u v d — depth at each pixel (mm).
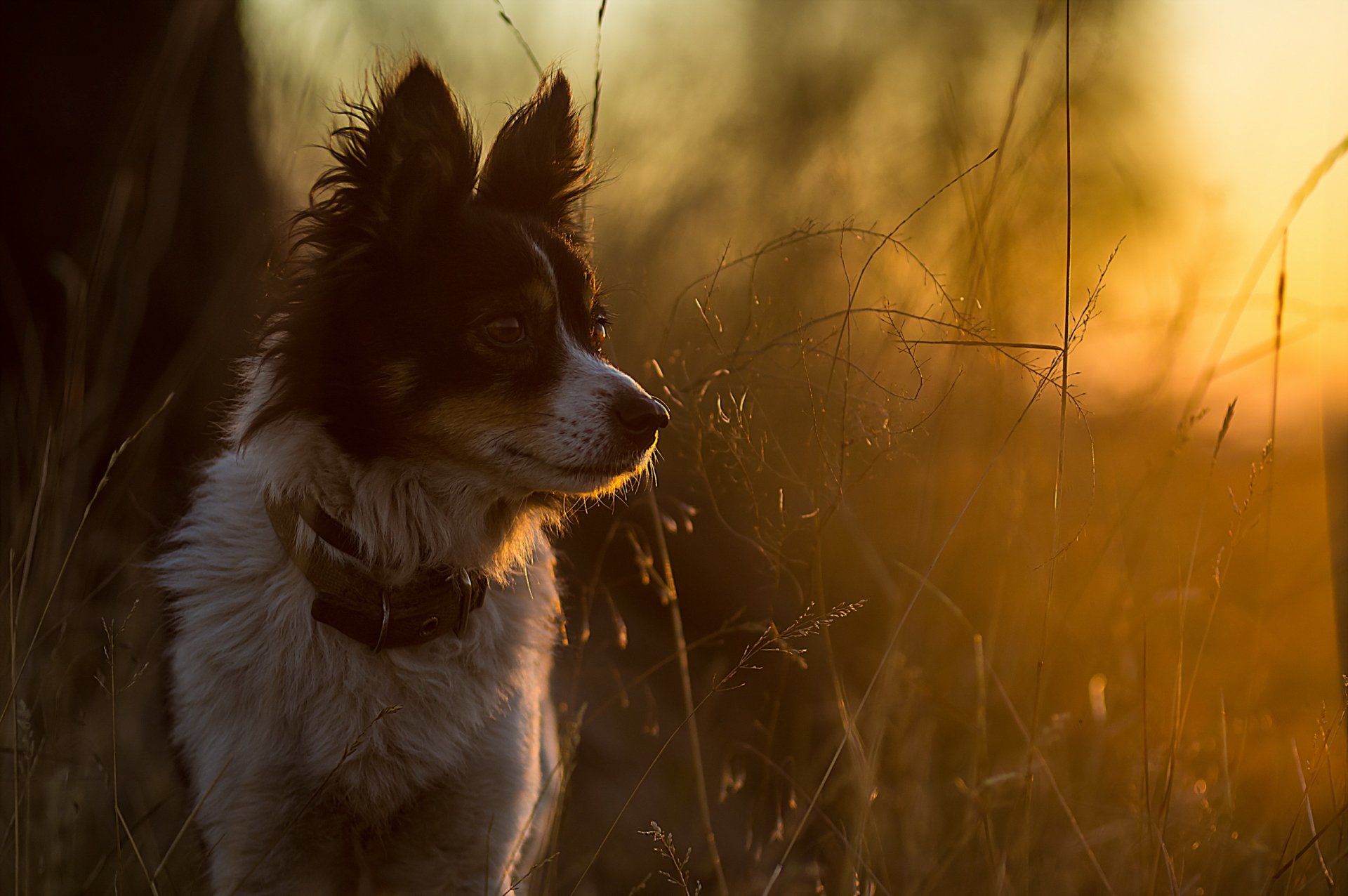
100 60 4535
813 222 3980
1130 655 4031
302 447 2766
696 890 3193
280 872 2770
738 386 3811
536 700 3094
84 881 3184
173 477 4359
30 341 4316
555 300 2959
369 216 2855
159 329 4617
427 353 2820
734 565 5121
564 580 3963
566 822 4031
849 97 8172
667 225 6512
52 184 4418
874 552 4371
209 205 4766
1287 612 4867
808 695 4660
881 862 3311
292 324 2855
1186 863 3326
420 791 2852
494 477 2883
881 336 3863
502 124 3553
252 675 2729
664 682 4953
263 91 5074
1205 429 4590
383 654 2797
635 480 3584
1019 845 3258
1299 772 3051
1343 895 2928
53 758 3076
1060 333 3656
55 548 3355
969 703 4203
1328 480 4320
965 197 3867
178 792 3023
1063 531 4359
